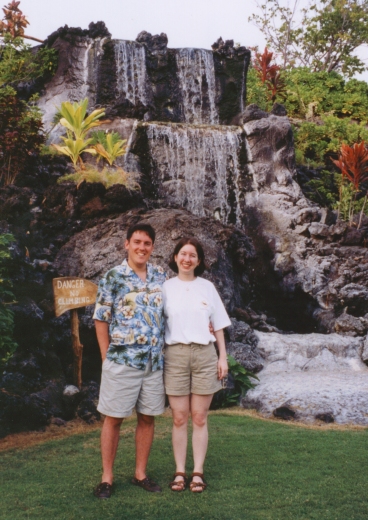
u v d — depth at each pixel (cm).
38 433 575
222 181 1169
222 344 443
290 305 1059
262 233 1120
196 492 411
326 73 2123
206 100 1472
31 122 941
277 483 428
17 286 698
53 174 981
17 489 419
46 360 664
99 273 779
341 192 1320
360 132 1630
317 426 611
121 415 407
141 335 409
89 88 1331
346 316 952
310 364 814
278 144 1195
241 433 563
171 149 1143
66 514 376
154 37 1455
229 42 1514
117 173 953
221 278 812
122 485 426
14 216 822
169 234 806
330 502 393
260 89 1723
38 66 1338
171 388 429
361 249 1071
